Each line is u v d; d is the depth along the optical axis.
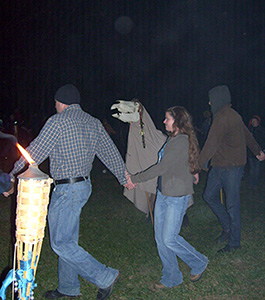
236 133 4.68
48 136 3.29
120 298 3.79
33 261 2.53
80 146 3.38
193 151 3.64
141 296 3.81
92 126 3.56
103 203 7.43
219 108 4.73
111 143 3.71
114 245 5.13
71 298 3.74
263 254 4.79
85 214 6.64
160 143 5.52
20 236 2.49
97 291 3.88
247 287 3.98
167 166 3.61
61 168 3.37
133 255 4.82
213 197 5.04
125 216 6.52
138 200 5.63
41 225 2.53
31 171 2.51
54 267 4.43
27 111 20.05
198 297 3.80
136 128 5.52
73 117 3.41
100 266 3.53
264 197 7.97
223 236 5.25
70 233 3.43
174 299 3.76
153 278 4.21
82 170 3.42
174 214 3.70
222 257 4.68
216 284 4.04
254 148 5.05
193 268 3.93
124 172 3.79
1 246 5.05
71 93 3.49
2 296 2.72
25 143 11.57
